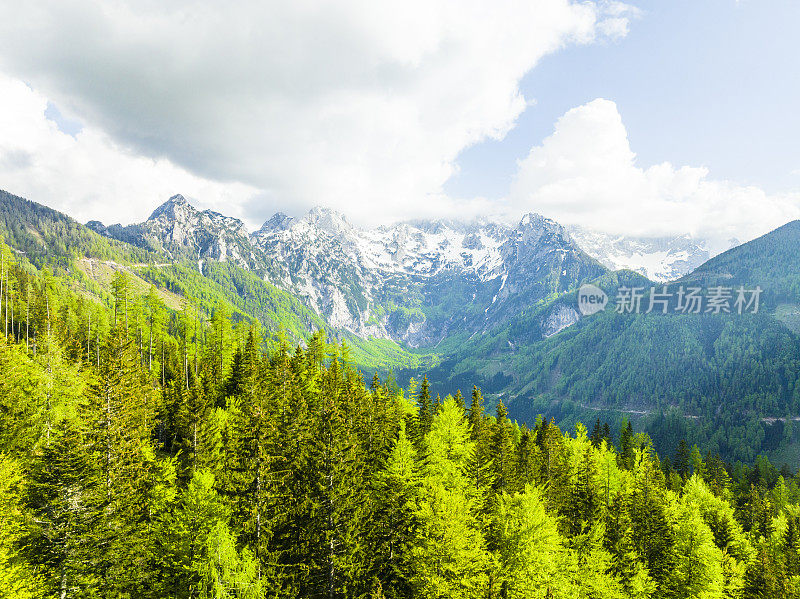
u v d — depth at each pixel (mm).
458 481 42156
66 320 111875
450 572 32500
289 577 34938
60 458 31125
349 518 37406
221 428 49500
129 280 98000
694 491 70625
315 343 93375
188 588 31094
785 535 67625
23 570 27828
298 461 39562
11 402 42188
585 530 49094
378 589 33625
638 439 121750
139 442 40438
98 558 30812
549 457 64188
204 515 32188
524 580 35156
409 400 72312
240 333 106562
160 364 94750
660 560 46531
